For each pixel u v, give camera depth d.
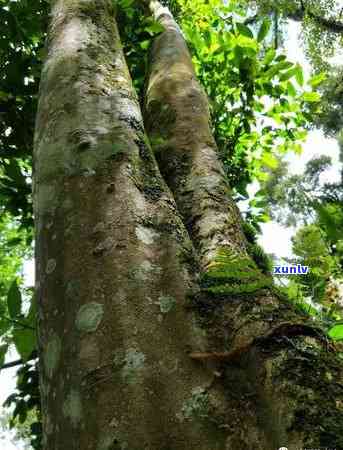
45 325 1.18
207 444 0.87
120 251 1.19
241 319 1.08
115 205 1.31
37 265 1.33
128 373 0.97
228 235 1.51
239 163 4.14
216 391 0.95
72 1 2.35
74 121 1.60
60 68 1.88
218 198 1.68
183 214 1.66
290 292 2.18
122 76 1.92
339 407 0.90
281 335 1.04
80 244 1.23
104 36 2.16
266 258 1.99
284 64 3.78
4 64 3.40
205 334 1.06
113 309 1.08
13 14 3.44
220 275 1.21
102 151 1.47
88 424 0.93
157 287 1.14
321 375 0.96
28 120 3.39
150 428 0.89
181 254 1.23
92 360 1.01
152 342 1.02
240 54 3.72
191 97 2.31
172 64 2.67
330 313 2.31
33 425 2.68
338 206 1.46
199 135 2.04
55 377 1.07
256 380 0.98
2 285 3.03
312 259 2.42
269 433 0.90
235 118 4.18
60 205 1.36
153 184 1.43
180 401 0.93
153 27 3.25
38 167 1.54
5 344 1.92
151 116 2.37
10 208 3.28
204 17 5.06
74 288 1.15
